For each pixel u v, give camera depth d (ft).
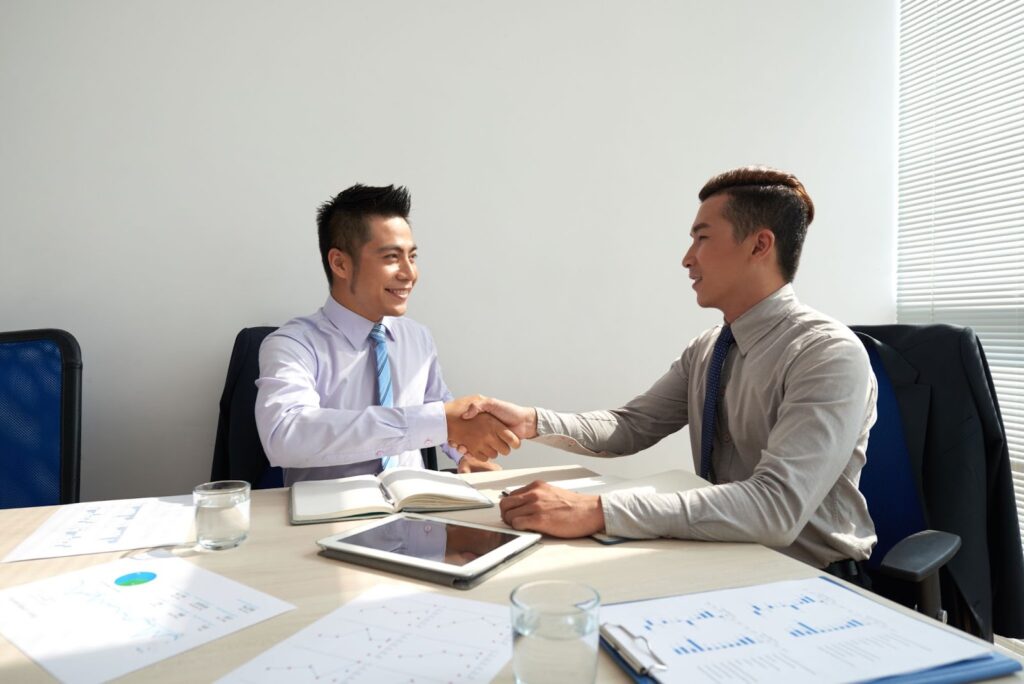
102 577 2.60
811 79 8.13
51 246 5.88
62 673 1.86
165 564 2.76
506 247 7.04
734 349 4.32
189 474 6.26
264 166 6.34
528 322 7.13
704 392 4.65
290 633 2.10
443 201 6.82
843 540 3.63
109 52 5.95
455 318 6.89
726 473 4.34
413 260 5.11
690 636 2.02
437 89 6.79
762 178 4.15
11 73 5.75
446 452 5.69
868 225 8.38
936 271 7.95
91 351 5.99
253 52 6.28
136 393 6.11
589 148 7.31
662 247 7.61
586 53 7.29
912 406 4.23
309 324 5.13
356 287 4.96
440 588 2.48
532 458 7.23
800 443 3.36
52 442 4.99
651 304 7.59
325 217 5.04
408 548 2.79
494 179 6.99
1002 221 7.15
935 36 7.95
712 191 4.34
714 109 7.77
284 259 6.42
